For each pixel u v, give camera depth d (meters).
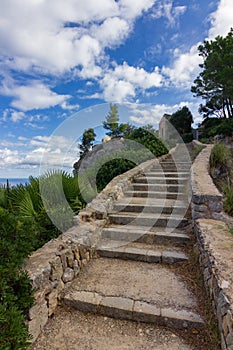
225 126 13.72
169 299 2.47
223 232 2.90
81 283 2.86
